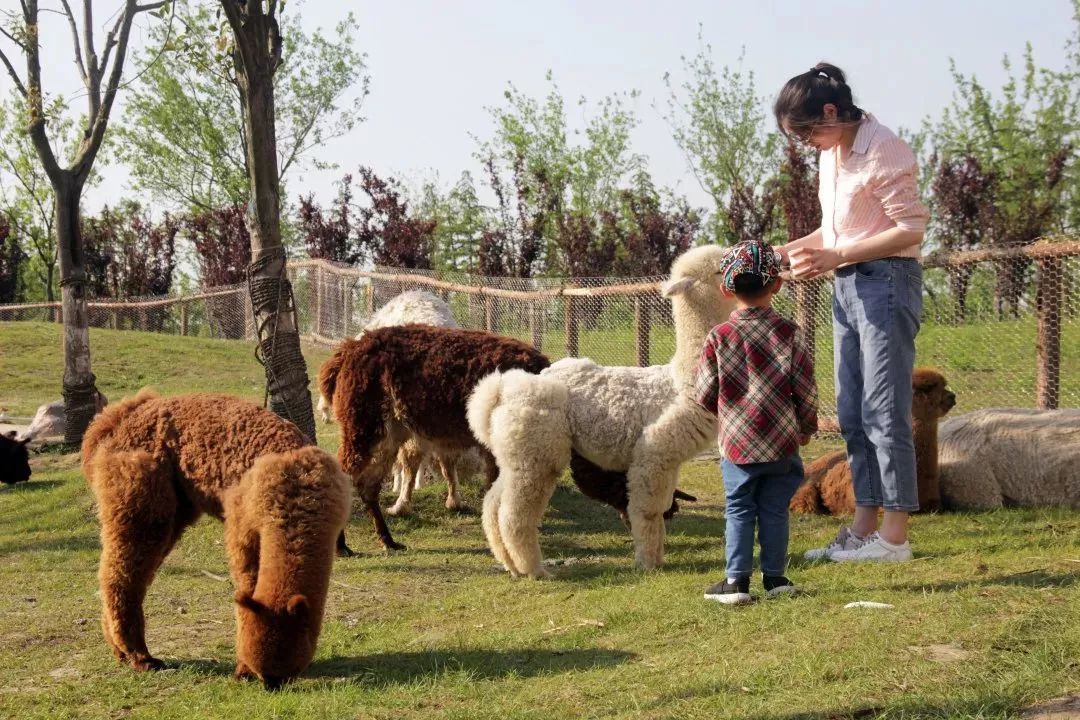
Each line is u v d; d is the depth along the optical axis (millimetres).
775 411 4637
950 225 20500
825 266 5281
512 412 5977
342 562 6883
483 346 7090
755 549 6410
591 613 4922
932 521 6766
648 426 5961
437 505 8555
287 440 4438
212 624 5434
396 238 25750
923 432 6934
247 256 30078
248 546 4289
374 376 7152
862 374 5562
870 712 3133
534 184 27406
